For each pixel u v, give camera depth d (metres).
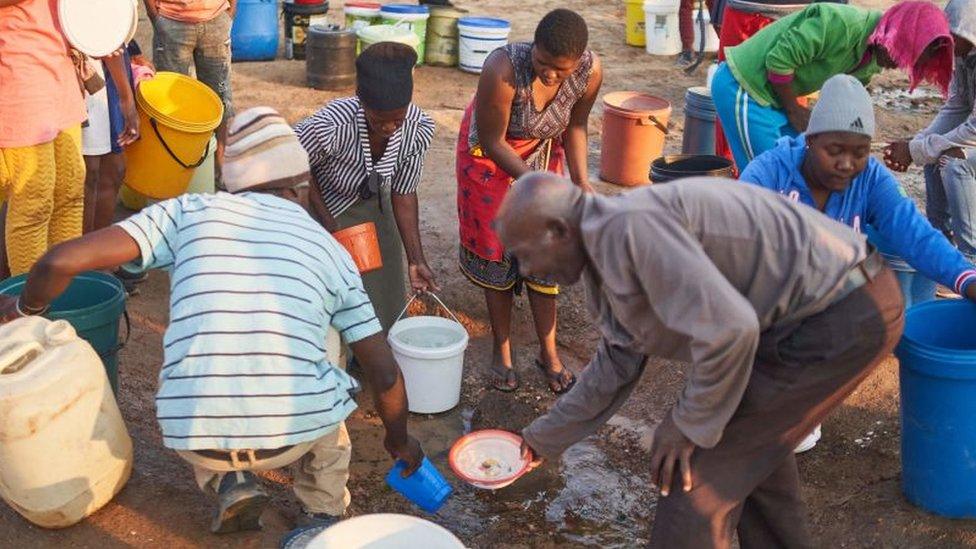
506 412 5.05
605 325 3.12
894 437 4.65
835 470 4.47
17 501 3.59
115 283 4.26
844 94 3.54
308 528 3.61
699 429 2.88
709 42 11.98
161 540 3.74
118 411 3.80
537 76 4.53
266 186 3.40
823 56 5.13
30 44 4.54
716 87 5.53
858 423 4.74
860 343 2.99
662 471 3.08
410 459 3.66
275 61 10.91
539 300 5.03
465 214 4.93
